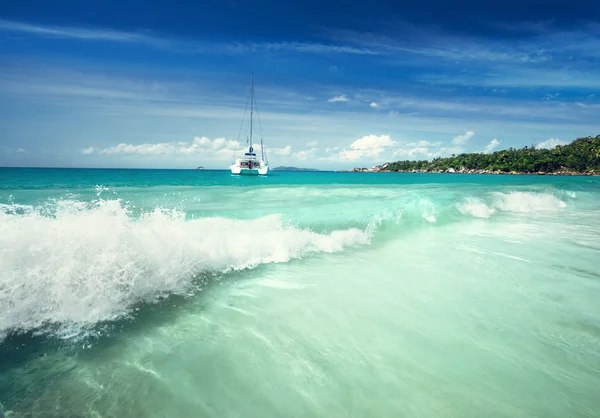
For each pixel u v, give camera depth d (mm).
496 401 2379
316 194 12758
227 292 4188
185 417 2193
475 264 5504
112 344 2986
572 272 5164
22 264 3432
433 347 3053
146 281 3955
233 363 2768
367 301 4008
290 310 3738
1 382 2438
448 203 10641
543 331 3371
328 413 2254
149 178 27531
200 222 5734
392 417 2227
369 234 7250
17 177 22953
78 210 4906
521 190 15859
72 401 2289
